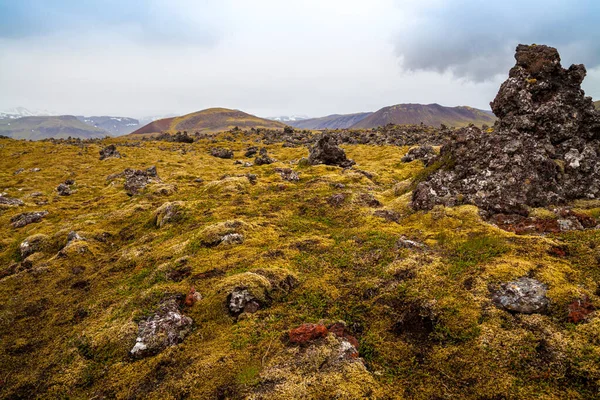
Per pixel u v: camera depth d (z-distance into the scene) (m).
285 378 8.91
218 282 14.43
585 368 7.89
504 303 10.47
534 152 18.88
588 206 16.80
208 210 26.41
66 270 20.52
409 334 10.56
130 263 19.59
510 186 17.86
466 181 19.80
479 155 20.19
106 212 33.62
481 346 9.27
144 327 12.20
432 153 47.16
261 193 30.94
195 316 12.85
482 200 18.27
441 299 11.21
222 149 82.06
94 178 57.03
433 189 20.83
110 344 11.96
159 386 9.74
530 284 10.74
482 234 15.28
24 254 24.78
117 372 10.76
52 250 24.84
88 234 25.34
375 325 11.23
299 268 15.62
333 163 45.31
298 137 114.38
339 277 14.40
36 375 11.45
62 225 30.62
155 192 37.34
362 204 24.16
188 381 9.56
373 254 15.80
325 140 45.66
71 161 74.12
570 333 8.96
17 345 13.49
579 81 21.92
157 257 19.11
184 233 22.47
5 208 38.66
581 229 14.52
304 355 9.69
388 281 13.15
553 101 21.19
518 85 22.48
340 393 8.22
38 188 51.47
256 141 116.19
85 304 15.94
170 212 26.50
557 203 17.70
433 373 9.01
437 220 18.23
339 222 21.86
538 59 23.03
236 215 24.84
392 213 21.02
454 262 13.43
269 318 12.20
